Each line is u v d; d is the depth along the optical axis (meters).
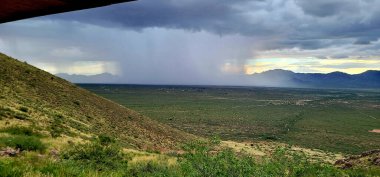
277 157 10.23
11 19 2.60
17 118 35.81
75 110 59.19
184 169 9.06
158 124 81.69
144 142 57.16
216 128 123.56
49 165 10.04
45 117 42.22
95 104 70.81
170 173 11.88
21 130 29.70
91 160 16.50
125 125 66.00
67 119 48.16
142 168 16.69
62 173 9.46
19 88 54.25
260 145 81.25
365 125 153.00
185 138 78.56
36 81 63.97
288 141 95.31
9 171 8.45
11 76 58.06
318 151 76.12
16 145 20.09
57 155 19.75
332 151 78.62
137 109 194.00
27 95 53.03
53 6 2.27
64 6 2.25
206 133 106.81
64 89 69.31
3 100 41.84
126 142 49.78
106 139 21.39
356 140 104.00
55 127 37.84
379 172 18.89
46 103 54.06
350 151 80.19
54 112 48.91
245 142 88.25
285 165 10.07
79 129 45.00
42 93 59.03
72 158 16.64
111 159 17.67
